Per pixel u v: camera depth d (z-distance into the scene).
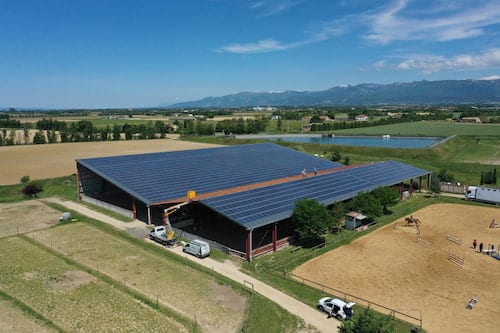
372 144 149.50
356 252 47.19
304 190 58.56
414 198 75.88
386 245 49.66
